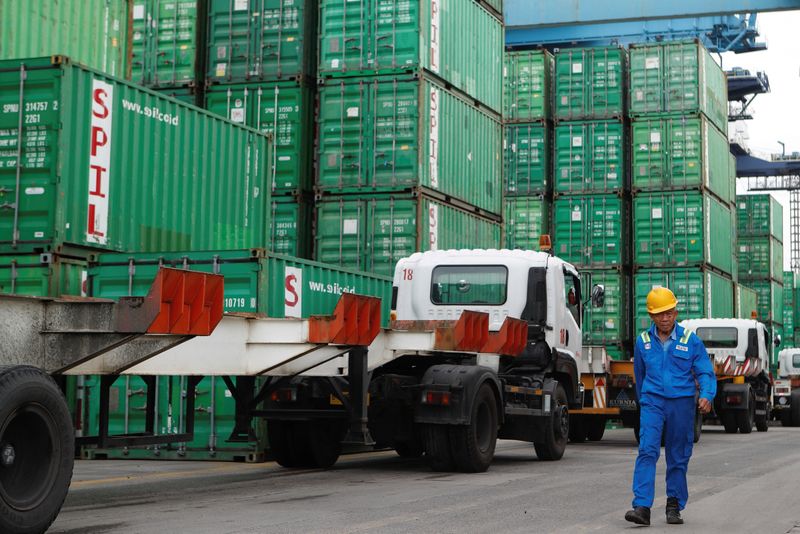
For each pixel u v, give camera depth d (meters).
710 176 33.19
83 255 13.47
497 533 6.88
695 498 9.20
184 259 13.12
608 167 32.56
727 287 35.81
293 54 20.30
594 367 18.53
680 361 7.54
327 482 10.45
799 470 12.36
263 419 12.98
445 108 20.92
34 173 13.09
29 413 6.16
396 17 19.92
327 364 10.55
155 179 14.64
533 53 33.81
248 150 16.77
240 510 8.03
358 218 19.78
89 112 13.49
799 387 31.94
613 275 32.03
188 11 20.75
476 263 13.67
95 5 16.02
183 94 20.64
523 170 33.56
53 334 7.05
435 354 11.54
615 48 32.81
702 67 32.44
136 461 13.30
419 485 10.14
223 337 8.99
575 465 13.02
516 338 12.50
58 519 7.47
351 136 19.95
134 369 7.96
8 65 13.21
